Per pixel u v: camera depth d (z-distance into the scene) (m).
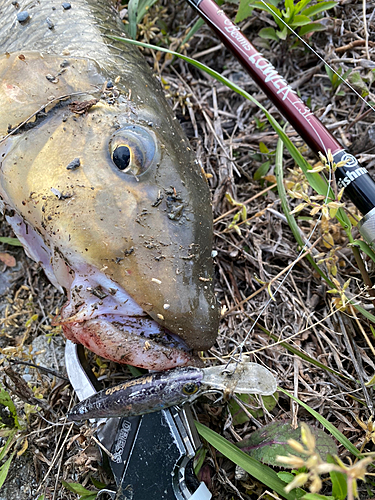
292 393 0.26
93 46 0.24
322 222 0.25
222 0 0.34
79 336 0.21
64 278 0.23
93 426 0.23
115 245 0.20
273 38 0.33
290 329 0.28
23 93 0.22
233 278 0.30
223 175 0.32
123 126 0.21
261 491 0.24
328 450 0.22
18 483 0.26
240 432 0.26
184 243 0.21
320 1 0.34
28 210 0.23
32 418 0.27
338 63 0.33
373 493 0.23
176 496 0.21
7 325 0.31
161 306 0.20
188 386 0.20
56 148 0.22
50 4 0.25
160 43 0.36
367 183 0.24
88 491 0.23
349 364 0.27
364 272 0.26
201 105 0.34
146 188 0.21
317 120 0.26
